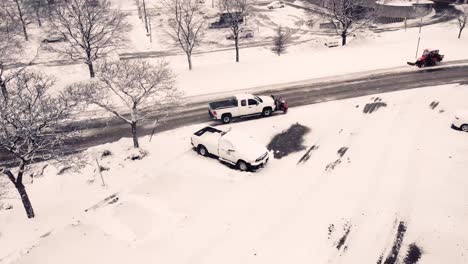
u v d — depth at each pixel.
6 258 14.04
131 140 23.16
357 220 15.39
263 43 49.16
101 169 20.05
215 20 54.06
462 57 36.66
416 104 26.69
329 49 41.72
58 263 13.81
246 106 25.23
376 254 13.72
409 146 20.91
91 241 14.84
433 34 45.53
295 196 17.06
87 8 34.97
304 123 24.75
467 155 19.56
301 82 32.53
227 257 13.74
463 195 16.53
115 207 16.77
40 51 43.91
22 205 17.62
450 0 61.88
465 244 14.02
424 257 13.55
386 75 33.03
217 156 20.67
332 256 13.67
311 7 64.75
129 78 23.38
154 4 65.44
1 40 36.38
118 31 44.31
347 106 27.06
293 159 20.45
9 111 15.46
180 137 23.56
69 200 17.66
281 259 13.57
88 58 33.91
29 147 15.63
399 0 57.75
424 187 17.23
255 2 67.38
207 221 15.71
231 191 17.72
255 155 19.14
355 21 51.97
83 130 25.17
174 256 13.89
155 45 48.75
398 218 15.41
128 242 14.73
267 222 15.48
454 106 25.92
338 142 21.95
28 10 51.44
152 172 19.47
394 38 46.19
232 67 36.16
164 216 16.08
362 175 18.41
